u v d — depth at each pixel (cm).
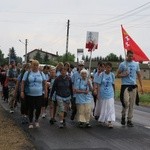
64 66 1385
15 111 1842
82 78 1388
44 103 1548
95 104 1544
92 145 1087
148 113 1947
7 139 1155
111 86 1410
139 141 1150
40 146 1067
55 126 1403
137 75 1446
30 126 1362
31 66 1350
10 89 1844
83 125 1398
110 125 1383
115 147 1066
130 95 1418
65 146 1070
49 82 1680
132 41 1556
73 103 1391
